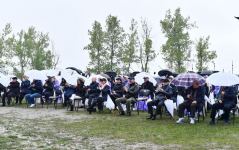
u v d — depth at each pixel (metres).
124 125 16.23
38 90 23.89
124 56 46.25
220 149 11.41
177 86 18.25
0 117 18.88
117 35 46.94
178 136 13.62
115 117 18.86
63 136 13.61
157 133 14.26
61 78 24.69
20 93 25.25
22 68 53.88
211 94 19.80
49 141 12.55
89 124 16.55
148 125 16.23
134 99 19.67
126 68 46.38
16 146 11.52
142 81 22.52
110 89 21.86
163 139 13.06
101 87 20.78
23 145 11.70
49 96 23.42
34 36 55.72
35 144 11.93
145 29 47.19
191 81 17.08
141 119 18.14
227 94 16.55
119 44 46.91
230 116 18.88
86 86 22.00
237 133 14.20
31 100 23.78
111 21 46.78
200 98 16.92
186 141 12.70
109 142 12.52
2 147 11.30
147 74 22.92
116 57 46.88
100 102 20.56
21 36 54.97
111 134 14.08
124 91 20.27
